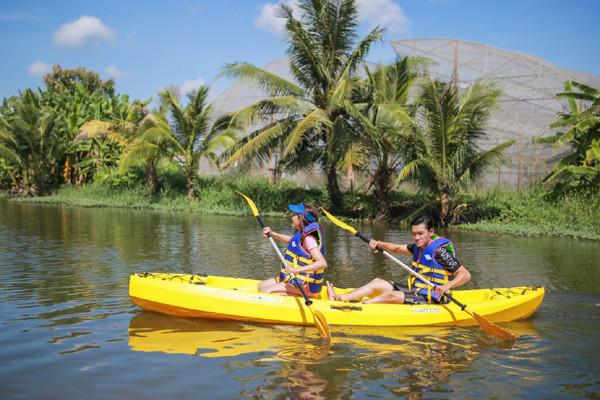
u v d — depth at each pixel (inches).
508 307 205.9
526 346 174.1
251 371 146.7
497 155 627.5
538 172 879.1
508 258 378.0
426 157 649.0
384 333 187.6
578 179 659.4
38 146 1054.4
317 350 166.7
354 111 676.1
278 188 890.7
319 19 743.7
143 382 137.7
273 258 354.6
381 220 722.8
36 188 1117.7
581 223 575.8
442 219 650.8
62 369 146.0
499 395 133.2
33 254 352.8
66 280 267.6
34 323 190.1
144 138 830.5
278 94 783.7
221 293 200.8
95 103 1065.5
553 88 876.0
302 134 708.7
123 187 1022.4
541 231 557.0
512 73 914.1
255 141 751.7
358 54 741.9
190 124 884.0
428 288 208.2
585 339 182.4
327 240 478.6
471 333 189.5
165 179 1012.5
